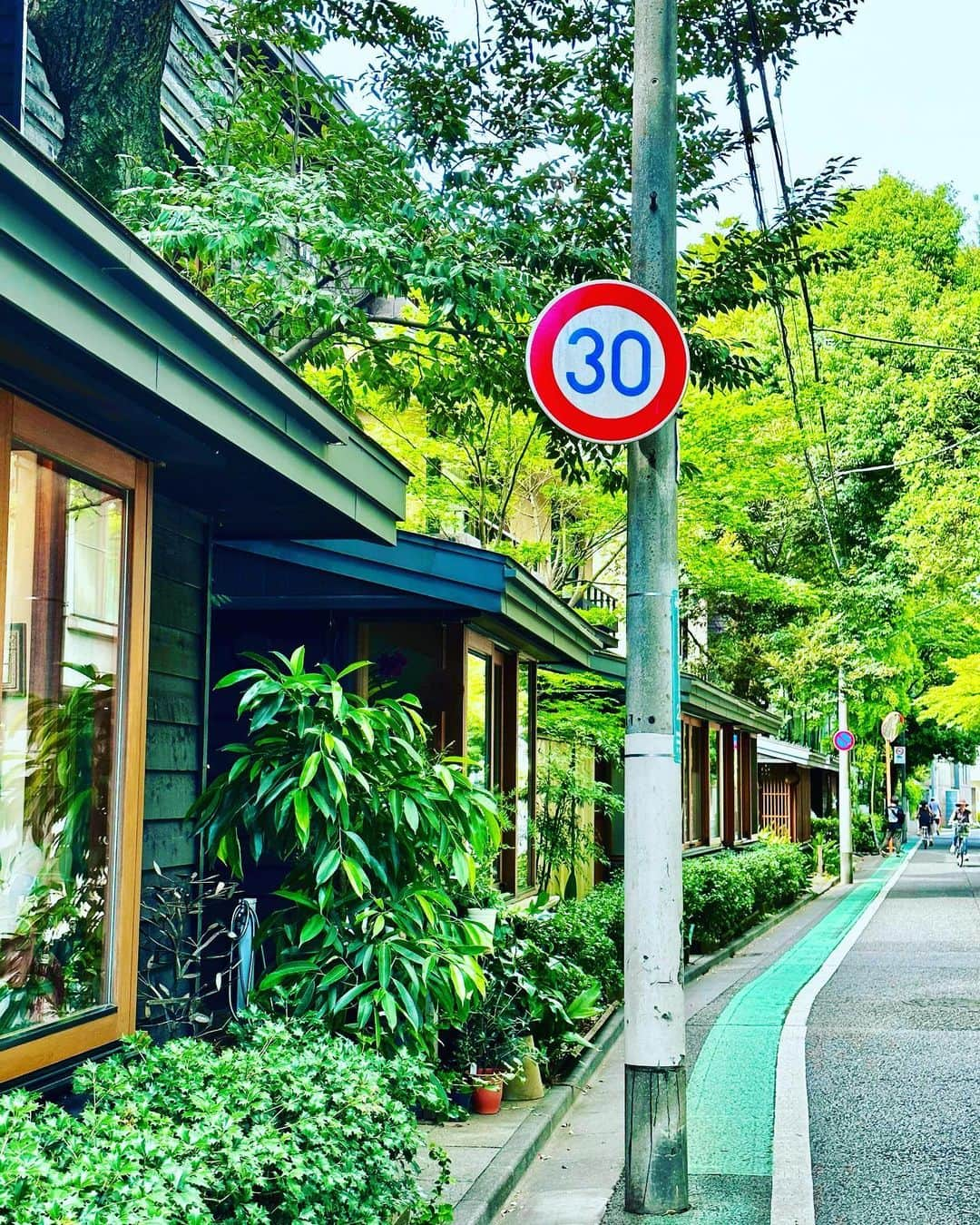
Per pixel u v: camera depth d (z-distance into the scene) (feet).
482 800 19.26
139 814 16.01
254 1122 12.35
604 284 18.61
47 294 10.85
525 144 36.76
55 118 28.68
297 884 19.48
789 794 130.31
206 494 19.75
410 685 31.68
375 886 19.19
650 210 19.48
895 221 103.45
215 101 35.55
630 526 19.36
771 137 31.60
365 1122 13.25
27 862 13.99
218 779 18.88
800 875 77.10
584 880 57.26
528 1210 18.72
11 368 13.05
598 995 28.32
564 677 46.91
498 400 38.29
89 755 15.28
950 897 81.51
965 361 81.30
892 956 50.21
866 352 99.19
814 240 101.35
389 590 30.35
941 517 78.95
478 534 54.60
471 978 17.84
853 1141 22.22
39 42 27.50
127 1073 12.82
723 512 61.36
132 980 15.78
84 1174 9.26
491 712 35.17
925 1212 18.21
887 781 150.20
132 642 15.97
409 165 35.70
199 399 13.98
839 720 102.94
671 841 18.80
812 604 75.51
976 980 42.27
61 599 14.60
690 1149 21.83
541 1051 25.76
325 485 18.24
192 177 33.27
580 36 36.42
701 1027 34.32
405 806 18.16
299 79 35.32
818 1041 31.81
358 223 31.58
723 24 34.86
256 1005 17.21
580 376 18.52
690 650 101.65
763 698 110.83
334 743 17.74
